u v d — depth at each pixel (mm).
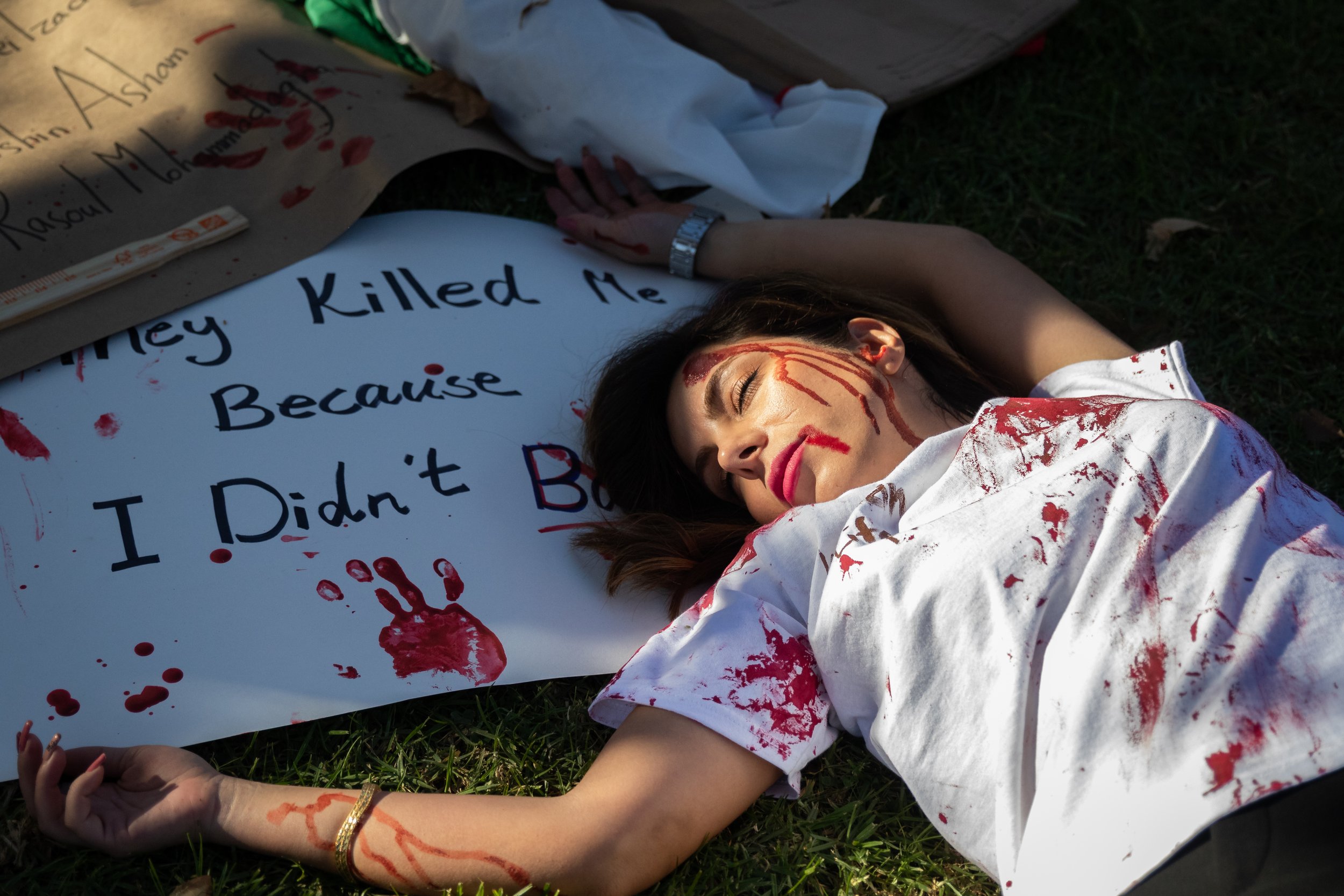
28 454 1853
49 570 1707
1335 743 1196
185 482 1859
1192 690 1272
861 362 1856
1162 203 2754
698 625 1597
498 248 2443
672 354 2023
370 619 1733
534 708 1715
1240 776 1197
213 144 2395
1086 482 1483
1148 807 1243
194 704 1593
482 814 1403
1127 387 1852
